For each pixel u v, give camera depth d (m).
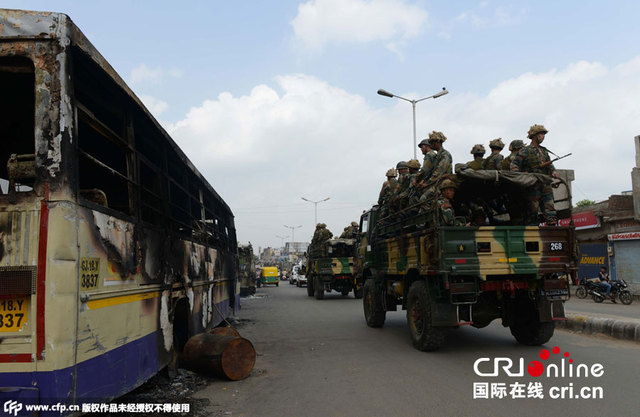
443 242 7.08
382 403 5.08
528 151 7.88
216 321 9.33
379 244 11.09
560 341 8.62
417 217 8.20
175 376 6.23
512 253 7.34
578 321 9.76
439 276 7.41
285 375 6.54
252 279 26.89
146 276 5.00
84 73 4.02
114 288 4.16
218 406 5.09
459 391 5.47
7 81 4.05
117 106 4.63
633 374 6.06
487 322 8.02
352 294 25.52
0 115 4.68
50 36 3.55
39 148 3.44
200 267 7.74
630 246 19.81
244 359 6.32
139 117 5.12
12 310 3.35
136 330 4.67
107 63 4.05
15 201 3.39
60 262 3.35
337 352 8.16
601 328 9.20
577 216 22.67
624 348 7.85
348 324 12.11
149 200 5.54
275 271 41.00
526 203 8.05
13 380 3.26
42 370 3.25
